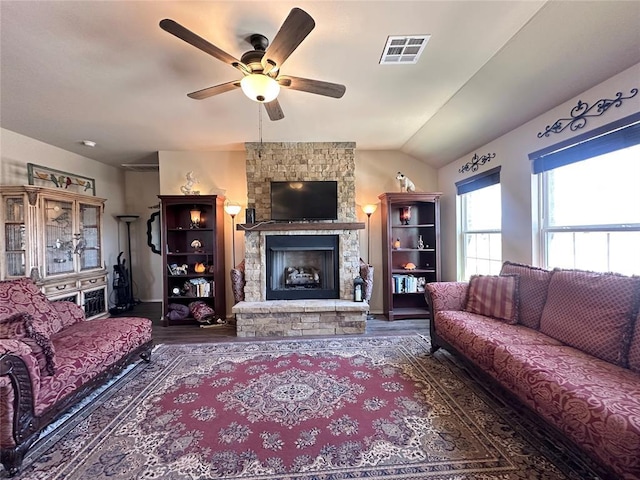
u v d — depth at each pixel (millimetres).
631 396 1370
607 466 1245
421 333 3719
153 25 1851
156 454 1662
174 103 2926
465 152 3951
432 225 4430
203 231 4707
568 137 2408
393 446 1701
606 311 1823
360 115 3318
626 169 2090
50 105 2920
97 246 4426
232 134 3828
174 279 4598
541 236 2785
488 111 2959
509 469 1526
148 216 5750
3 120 3244
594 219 2322
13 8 1678
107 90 2646
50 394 1757
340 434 1807
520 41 2053
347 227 3996
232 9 1740
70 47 2047
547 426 1571
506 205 3180
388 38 2021
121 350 2439
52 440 1786
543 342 2066
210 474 1521
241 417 1987
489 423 1904
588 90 2221
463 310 2916
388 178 4766
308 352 3105
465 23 1893
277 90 2045
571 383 1502
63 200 3748
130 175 5715
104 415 2031
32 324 1824
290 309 3674
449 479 1468
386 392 2281
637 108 1897
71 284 3826
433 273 4582
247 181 4129
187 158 4512
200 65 2285
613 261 2195
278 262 4273
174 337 3682
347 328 3756
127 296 5223
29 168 3664
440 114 3293
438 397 2209
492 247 3619
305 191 4027
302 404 2129
